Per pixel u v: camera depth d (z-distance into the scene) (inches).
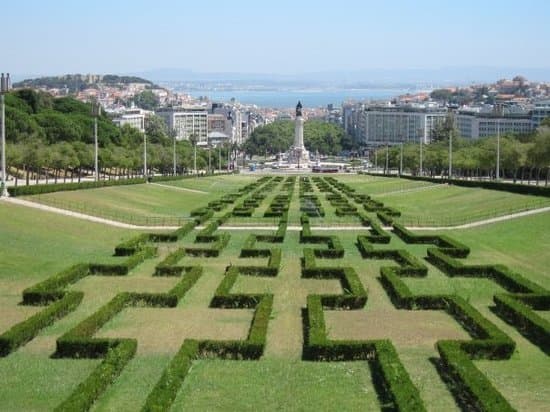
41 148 7194.9
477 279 3026.6
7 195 4822.8
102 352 1936.5
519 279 2773.1
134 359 1915.6
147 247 3550.7
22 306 2503.7
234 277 2876.5
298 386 1731.1
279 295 2714.1
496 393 1555.1
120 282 2930.6
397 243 4005.9
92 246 3769.7
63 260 3334.2
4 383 1747.0
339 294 2546.8
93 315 2210.9
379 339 2042.3
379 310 2496.3
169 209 5826.8
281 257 3476.9
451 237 4089.6
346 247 3858.3
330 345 1913.1
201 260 3467.0
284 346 2053.4
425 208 5905.5
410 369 1852.9
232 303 2501.2
